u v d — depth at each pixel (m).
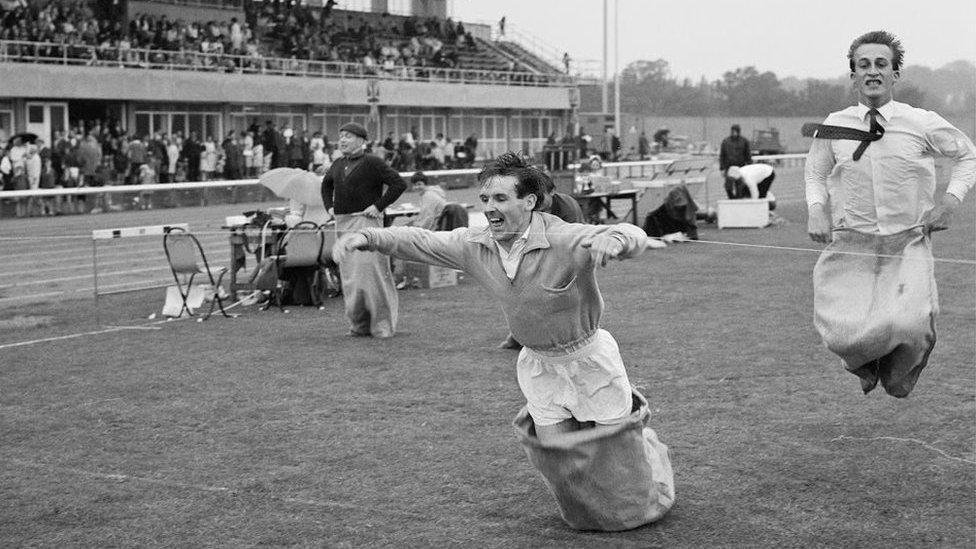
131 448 7.61
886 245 6.62
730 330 11.84
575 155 28.58
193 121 41.59
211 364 10.52
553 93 57.16
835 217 6.80
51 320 13.43
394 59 50.28
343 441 7.68
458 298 15.02
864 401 8.55
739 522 5.94
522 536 5.79
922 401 8.50
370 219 11.79
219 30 42.94
